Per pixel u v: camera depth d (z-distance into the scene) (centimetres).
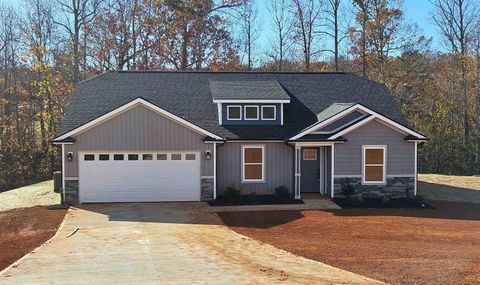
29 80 4016
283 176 2267
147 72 2697
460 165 4112
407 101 4350
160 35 4450
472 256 1142
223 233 1498
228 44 4666
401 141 2195
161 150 2138
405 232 1513
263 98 2305
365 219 1758
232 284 865
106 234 1488
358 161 2178
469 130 4272
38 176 3719
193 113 2366
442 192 2475
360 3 4491
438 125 4272
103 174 2119
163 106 2380
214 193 2166
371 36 4459
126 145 2112
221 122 2305
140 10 4444
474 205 2150
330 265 1049
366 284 859
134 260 1113
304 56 4747
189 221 1719
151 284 871
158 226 1625
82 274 967
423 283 877
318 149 2347
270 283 871
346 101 2522
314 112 2431
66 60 4178
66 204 2073
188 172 2164
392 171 2192
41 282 899
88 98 2408
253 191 2255
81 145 2092
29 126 3959
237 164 2245
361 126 2175
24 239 1459
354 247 1273
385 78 4397
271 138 2231
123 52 4359
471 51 4316
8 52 4094
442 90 4447
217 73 2708
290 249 1246
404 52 4425
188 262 1084
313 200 2155
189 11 4434
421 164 4197
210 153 2164
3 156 3641
